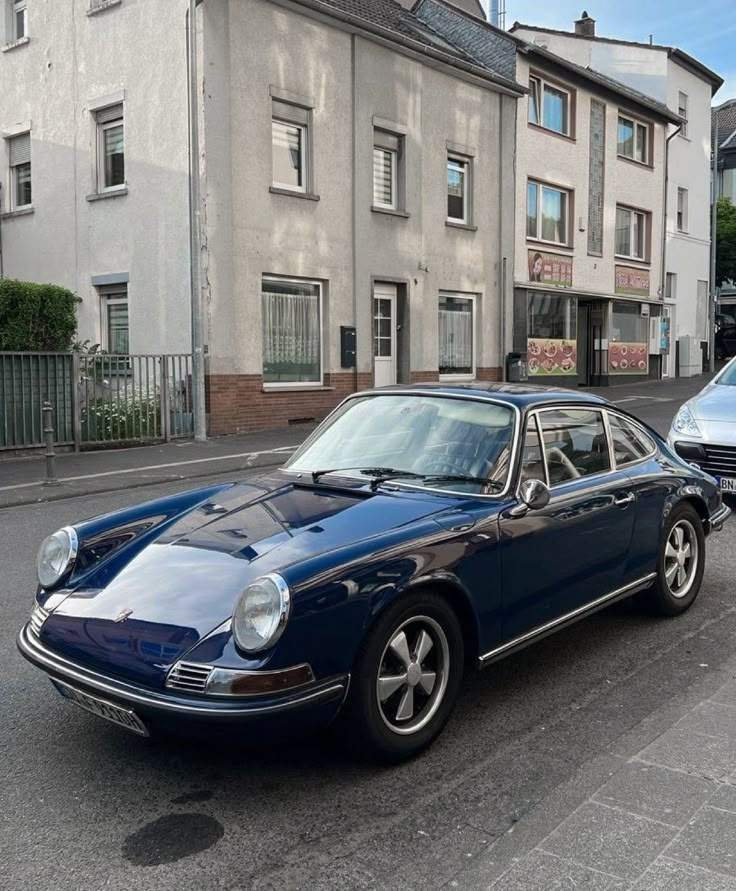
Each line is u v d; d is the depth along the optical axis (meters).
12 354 12.58
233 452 12.98
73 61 17.08
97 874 2.87
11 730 3.95
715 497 5.83
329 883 2.81
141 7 15.73
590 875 2.82
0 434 12.55
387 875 2.85
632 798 3.30
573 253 23.52
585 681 4.49
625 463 5.11
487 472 4.23
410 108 18.45
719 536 7.62
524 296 21.75
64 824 3.17
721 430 8.23
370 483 4.27
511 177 21.20
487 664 3.94
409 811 3.24
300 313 16.64
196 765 3.62
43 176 17.94
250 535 3.78
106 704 3.27
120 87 16.22
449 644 3.72
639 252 26.98
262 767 3.59
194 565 3.61
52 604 3.72
